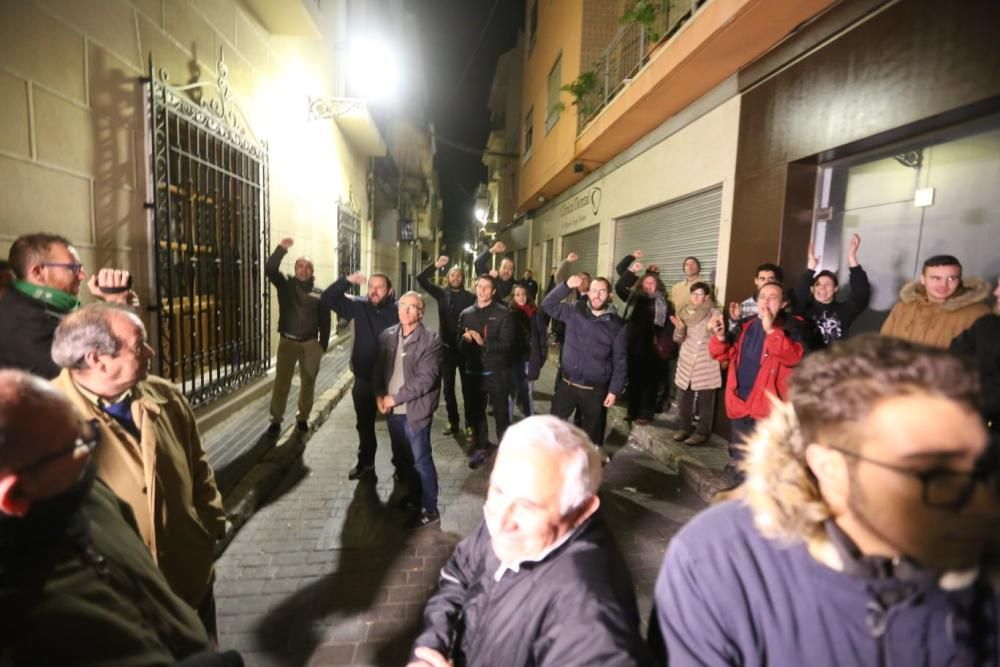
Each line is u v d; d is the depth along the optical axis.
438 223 42.38
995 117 3.31
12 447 0.94
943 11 3.32
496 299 5.19
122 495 1.63
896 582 0.81
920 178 3.87
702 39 4.89
